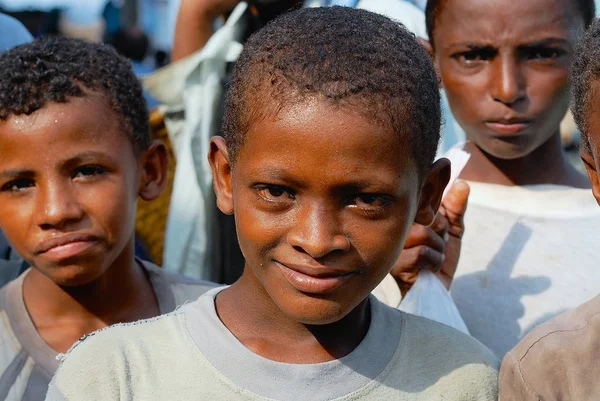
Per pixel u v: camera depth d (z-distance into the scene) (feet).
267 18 11.25
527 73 8.71
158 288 8.60
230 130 5.86
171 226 10.72
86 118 7.72
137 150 8.29
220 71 11.02
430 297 7.74
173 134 11.39
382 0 11.76
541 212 9.25
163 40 26.14
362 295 5.65
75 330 8.18
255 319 6.02
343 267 5.46
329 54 5.44
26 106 7.52
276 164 5.33
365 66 5.43
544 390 6.12
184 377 5.85
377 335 6.09
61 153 7.55
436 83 5.97
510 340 8.63
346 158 5.24
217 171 6.22
